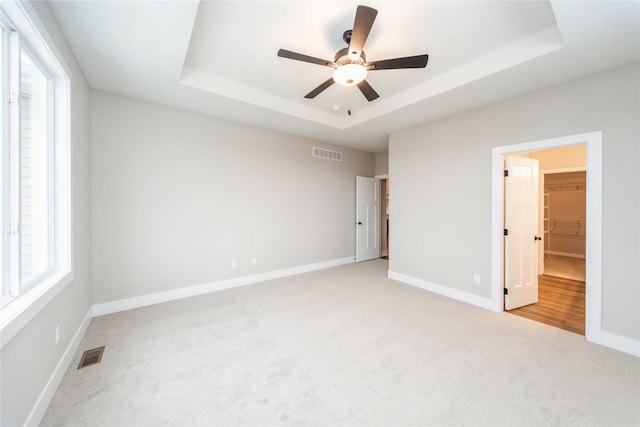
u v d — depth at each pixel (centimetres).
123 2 160
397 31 212
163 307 309
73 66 214
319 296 349
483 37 220
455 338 240
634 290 215
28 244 163
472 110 324
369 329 257
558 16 168
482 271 316
